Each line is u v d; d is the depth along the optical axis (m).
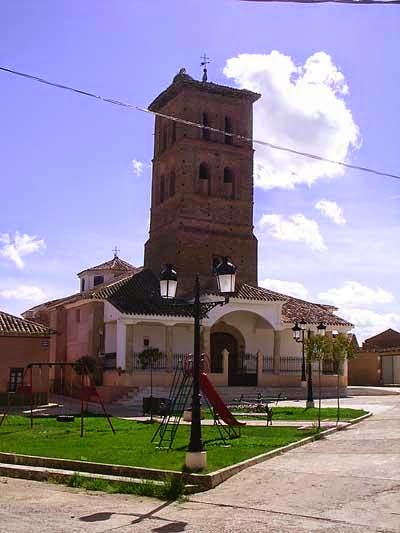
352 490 13.58
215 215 47.62
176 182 47.38
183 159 47.12
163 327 44.38
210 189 47.84
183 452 18.17
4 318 38.31
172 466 15.80
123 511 12.41
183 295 44.56
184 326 44.59
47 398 37.50
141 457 17.30
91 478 15.36
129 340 40.84
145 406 31.83
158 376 40.69
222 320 46.28
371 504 12.38
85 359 39.34
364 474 15.07
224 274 15.94
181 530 10.93
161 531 10.88
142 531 10.87
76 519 11.71
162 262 47.97
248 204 48.84
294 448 19.33
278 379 44.12
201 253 46.69
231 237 47.81
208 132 48.50
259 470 16.09
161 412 31.05
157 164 50.75
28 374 37.19
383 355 58.22
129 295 43.72
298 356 47.22
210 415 28.84
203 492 14.16
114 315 42.34
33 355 37.50
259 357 44.00
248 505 12.75
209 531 10.83
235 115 49.50
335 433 22.39
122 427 25.28
